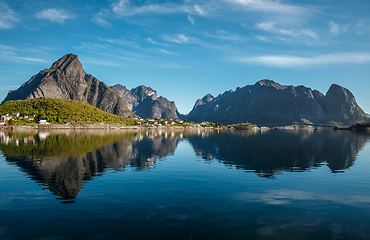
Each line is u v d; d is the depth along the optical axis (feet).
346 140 355.36
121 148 213.25
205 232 52.65
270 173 113.29
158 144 261.65
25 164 129.49
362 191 84.53
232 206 68.49
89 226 54.90
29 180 95.25
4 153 171.83
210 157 166.20
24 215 60.85
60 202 70.28
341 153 194.49
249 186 89.81
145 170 117.50
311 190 85.35
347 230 54.49
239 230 53.72
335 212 64.95
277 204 70.59
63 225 55.31
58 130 616.80
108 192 80.33
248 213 63.52
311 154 187.62
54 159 146.82
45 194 77.66
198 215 61.82
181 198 75.05
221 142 306.76
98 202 70.49
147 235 50.96
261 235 51.52
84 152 180.45
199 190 83.82
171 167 126.21
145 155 171.53
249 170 120.06
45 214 61.41
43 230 52.80
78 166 125.29
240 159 157.58
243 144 280.31
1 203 69.21
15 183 90.68
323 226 56.29
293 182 96.37
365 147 245.65
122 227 54.49
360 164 140.26
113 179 98.17
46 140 287.48
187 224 56.44
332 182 96.78
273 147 245.04
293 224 57.31
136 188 85.40
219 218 60.08
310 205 70.08
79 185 88.84
